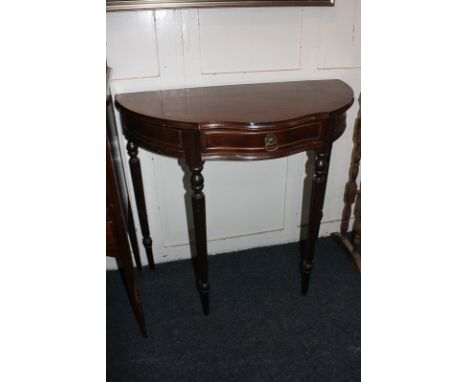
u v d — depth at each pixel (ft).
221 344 3.65
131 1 3.44
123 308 4.12
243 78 4.05
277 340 3.68
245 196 4.72
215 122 2.83
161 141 3.06
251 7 3.75
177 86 3.93
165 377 3.32
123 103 3.36
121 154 4.08
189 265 4.77
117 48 3.65
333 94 3.57
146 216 4.33
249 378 3.30
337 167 4.85
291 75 4.16
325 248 5.05
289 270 4.66
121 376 3.32
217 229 4.85
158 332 3.79
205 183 4.52
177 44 3.76
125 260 3.21
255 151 2.96
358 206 4.55
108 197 2.86
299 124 2.98
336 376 3.31
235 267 4.72
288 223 5.05
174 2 3.51
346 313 4.00
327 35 4.07
